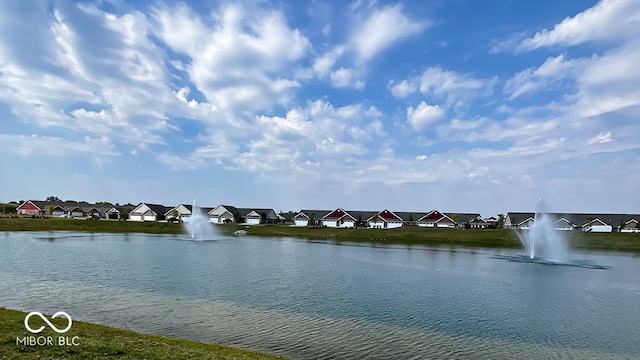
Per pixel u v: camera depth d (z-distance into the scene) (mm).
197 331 24188
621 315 31938
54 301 30469
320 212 193250
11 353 14383
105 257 59344
